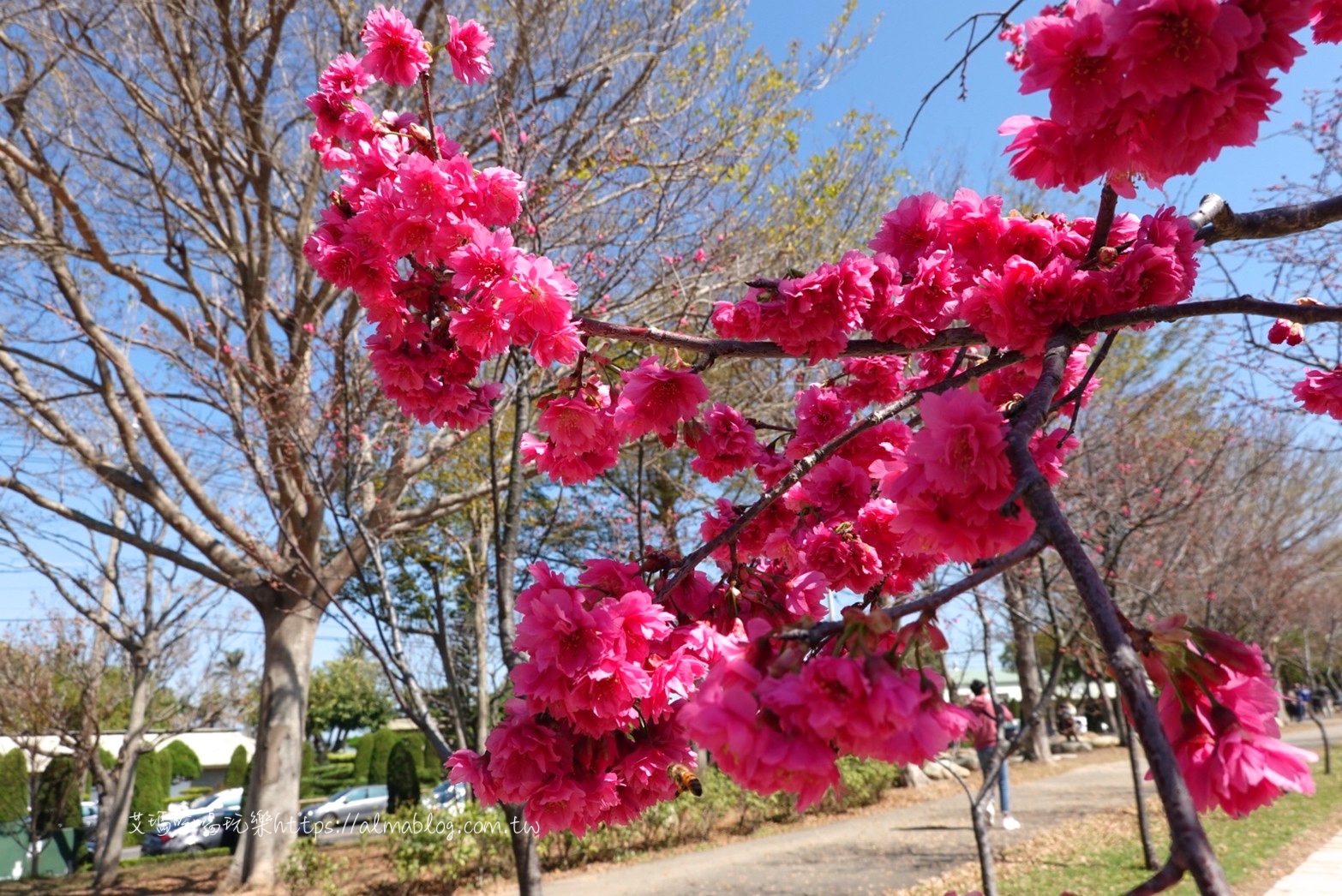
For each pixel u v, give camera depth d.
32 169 8.15
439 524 11.54
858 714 0.89
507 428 9.14
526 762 1.61
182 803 21.78
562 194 6.73
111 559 14.41
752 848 11.52
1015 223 1.92
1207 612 11.62
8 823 15.15
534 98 7.02
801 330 1.97
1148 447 9.56
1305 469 14.45
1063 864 8.41
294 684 10.39
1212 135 1.23
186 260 8.78
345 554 10.14
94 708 14.71
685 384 2.16
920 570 2.23
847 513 2.22
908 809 14.20
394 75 2.43
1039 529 0.95
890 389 2.58
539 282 1.99
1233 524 12.55
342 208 2.33
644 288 8.20
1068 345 1.65
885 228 2.16
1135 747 8.48
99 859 13.73
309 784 29.31
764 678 0.97
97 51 8.15
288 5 8.11
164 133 8.84
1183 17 1.11
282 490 9.03
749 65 8.97
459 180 2.16
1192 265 1.75
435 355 2.29
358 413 6.29
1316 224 1.77
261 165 8.64
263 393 7.55
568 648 1.55
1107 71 1.21
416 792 17.02
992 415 1.14
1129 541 9.23
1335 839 9.04
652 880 9.78
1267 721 0.91
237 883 9.84
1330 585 21.98
